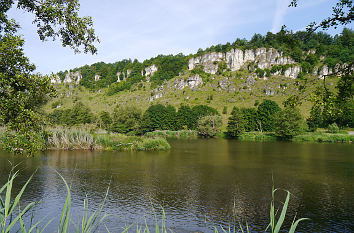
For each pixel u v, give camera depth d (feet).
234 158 110.32
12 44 26.37
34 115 29.45
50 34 30.19
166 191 61.41
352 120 238.89
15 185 63.00
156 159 106.73
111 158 108.27
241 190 62.28
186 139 222.48
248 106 381.60
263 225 42.80
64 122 272.51
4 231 8.10
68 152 123.75
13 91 27.89
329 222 44.16
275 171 83.05
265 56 564.71
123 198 55.88
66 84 633.20
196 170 84.58
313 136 199.41
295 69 488.85
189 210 49.26
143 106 454.81
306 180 71.36
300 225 43.14
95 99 538.06
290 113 212.64
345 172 81.20
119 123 261.44
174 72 635.66
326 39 509.35
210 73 582.35
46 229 38.01
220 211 48.88
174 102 445.37
